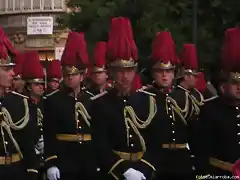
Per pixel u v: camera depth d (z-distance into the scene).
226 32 9.20
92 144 9.98
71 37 11.39
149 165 9.67
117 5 27.45
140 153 9.66
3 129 9.10
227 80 9.16
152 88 11.45
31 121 9.34
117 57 9.43
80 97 11.47
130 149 9.56
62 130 11.29
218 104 9.34
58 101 11.40
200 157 9.48
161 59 11.13
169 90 11.54
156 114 10.11
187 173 11.30
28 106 9.37
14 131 9.17
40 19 31.78
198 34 25.98
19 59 14.24
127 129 9.56
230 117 9.20
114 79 9.59
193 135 10.20
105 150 9.55
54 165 11.14
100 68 14.02
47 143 11.34
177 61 11.97
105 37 27.50
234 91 9.10
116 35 9.50
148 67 12.41
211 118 9.32
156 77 11.28
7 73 9.10
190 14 26.98
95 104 9.80
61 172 11.06
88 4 29.22
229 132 9.18
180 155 11.37
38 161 11.15
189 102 11.59
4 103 9.16
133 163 9.55
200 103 11.54
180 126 11.44
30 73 14.18
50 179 11.06
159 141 10.28
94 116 9.73
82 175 11.06
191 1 27.05
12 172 9.06
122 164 9.52
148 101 9.79
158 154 10.27
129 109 9.60
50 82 17.59
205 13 26.75
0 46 9.03
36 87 14.27
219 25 26.53
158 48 11.20
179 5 27.05
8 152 9.08
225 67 9.12
